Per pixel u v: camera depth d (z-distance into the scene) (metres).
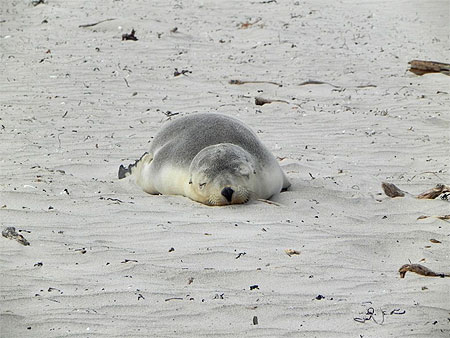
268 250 30.53
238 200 36.56
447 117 59.03
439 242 32.47
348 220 35.41
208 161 37.06
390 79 71.88
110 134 52.16
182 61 77.00
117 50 80.44
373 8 114.62
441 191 39.00
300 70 74.81
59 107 58.81
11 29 91.31
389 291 26.81
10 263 28.72
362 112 60.16
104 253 29.73
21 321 23.72
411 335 23.06
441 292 26.56
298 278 27.81
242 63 77.00
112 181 41.72
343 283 27.47
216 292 26.25
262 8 110.69
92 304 25.06
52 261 29.08
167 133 41.03
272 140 51.84
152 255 29.67
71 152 47.31
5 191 37.44
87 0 113.25
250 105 61.34
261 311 24.66
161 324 23.62
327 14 107.69
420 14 110.06
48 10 103.44
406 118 58.53
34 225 33.09
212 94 64.44
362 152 49.34
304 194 39.12
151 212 35.44
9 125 53.56
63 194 37.97
